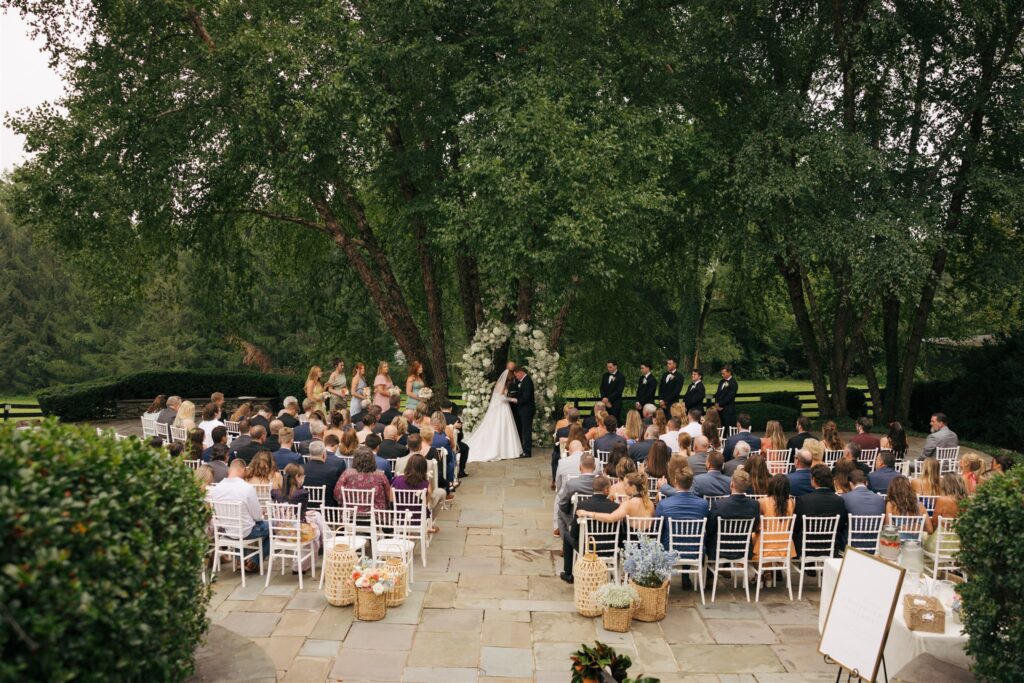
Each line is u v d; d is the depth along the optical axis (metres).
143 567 3.87
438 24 15.80
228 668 5.59
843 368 21.16
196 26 15.22
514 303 17.25
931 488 8.81
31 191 14.99
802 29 17.67
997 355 20.59
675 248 20.56
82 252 16.20
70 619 3.30
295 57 13.70
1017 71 18.67
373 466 8.60
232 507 7.93
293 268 22.14
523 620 7.29
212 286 19.91
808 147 16.52
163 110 15.18
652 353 26.59
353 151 15.68
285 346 41.38
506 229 14.06
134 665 3.84
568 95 14.48
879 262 15.95
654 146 15.55
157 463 4.66
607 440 10.91
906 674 5.31
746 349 53.47
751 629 7.17
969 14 16.75
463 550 9.47
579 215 14.12
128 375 21.88
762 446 11.34
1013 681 4.79
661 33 17.33
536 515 11.14
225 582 8.10
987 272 18.81
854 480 8.23
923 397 24.02
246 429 10.86
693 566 8.01
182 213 16.47
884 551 6.31
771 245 17.62
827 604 6.77
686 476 7.95
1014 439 19.89
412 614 7.37
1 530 3.06
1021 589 4.72
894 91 18.50
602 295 22.64
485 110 14.90
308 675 6.09
